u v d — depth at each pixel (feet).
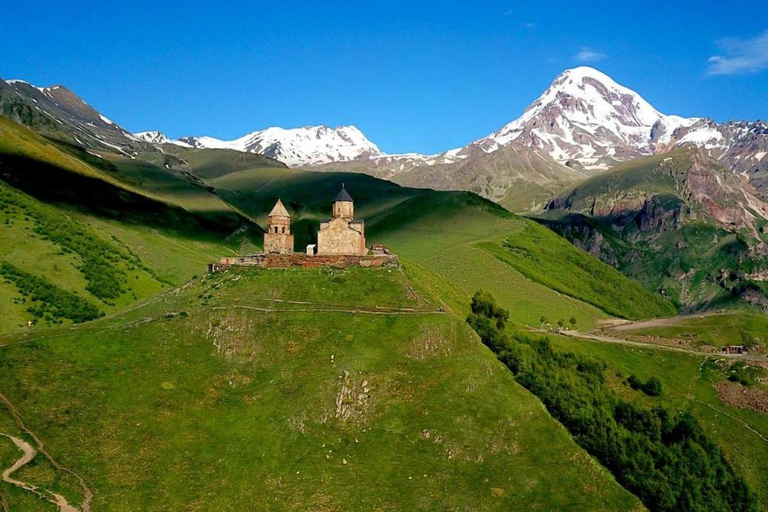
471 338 455.63
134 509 318.65
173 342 436.76
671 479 410.31
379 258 545.44
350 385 401.49
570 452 381.19
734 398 618.85
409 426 386.93
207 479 343.87
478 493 349.20
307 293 485.97
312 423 382.42
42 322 542.57
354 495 340.80
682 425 474.49
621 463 393.09
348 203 627.87
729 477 451.12
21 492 311.68
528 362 475.31
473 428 385.91
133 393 390.63
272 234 585.63
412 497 342.44
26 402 369.09
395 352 429.38
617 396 510.17
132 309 501.15
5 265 611.47
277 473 350.43
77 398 378.73
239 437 371.15
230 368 424.05
